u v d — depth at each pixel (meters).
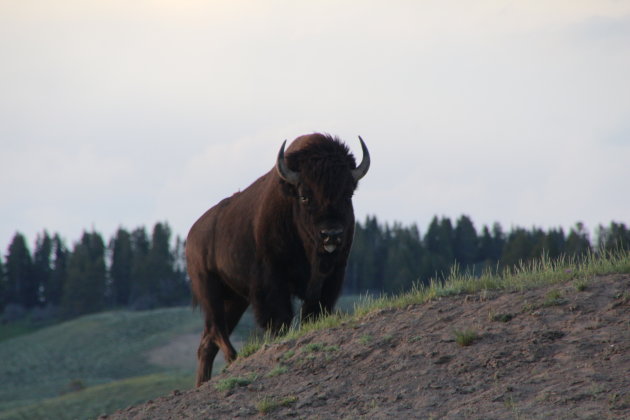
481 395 23.14
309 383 27.34
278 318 36.91
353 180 35.41
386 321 31.14
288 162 35.59
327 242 33.69
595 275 31.84
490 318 28.50
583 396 21.50
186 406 28.45
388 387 25.34
